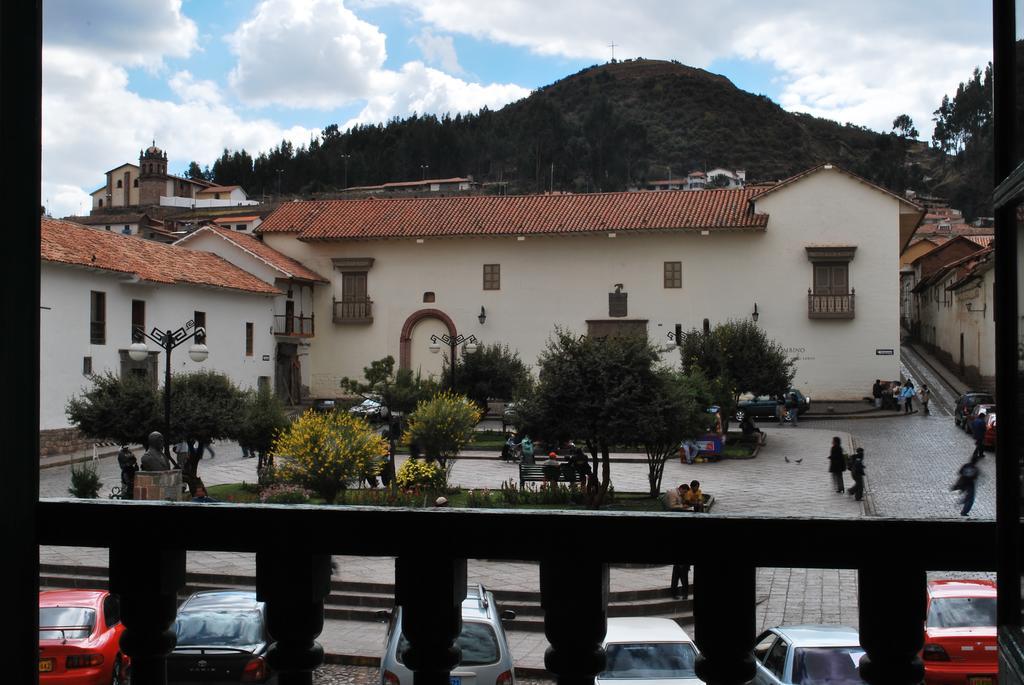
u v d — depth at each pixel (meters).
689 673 8.38
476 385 39.69
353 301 51.31
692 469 28.77
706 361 35.78
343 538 1.96
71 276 33.59
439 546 1.93
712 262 47.56
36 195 2.02
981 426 28.31
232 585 13.60
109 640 9.69
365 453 22.23
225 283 43.00
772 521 1.84
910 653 1.82
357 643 11.92
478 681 8.61
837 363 46.47
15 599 1.97
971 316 44.75
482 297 49.91
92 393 24.14
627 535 1.87
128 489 22.44
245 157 133.62
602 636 1.89
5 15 1.95
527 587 13.28
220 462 31.84
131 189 87.56
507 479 27.08
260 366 46.84
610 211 49.28
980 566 1.80
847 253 45.94
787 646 7.95
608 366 22.12
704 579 1.86
